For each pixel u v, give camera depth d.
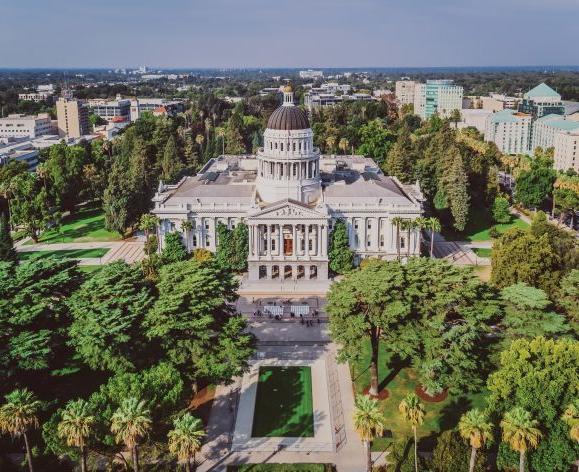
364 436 80.81
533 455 89.56
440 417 107.38
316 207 181.25
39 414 105.69
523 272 131.75
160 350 110.44
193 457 91.44
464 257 198.50
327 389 118.81
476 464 88.25
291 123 193.12
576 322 117.94
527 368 92.75
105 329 102.75
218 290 115.69
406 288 110.19
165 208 188.88
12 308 108.88
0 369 101.00
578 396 89.12
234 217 190.50
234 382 119.00
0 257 171.88
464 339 106.12
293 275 182.88
